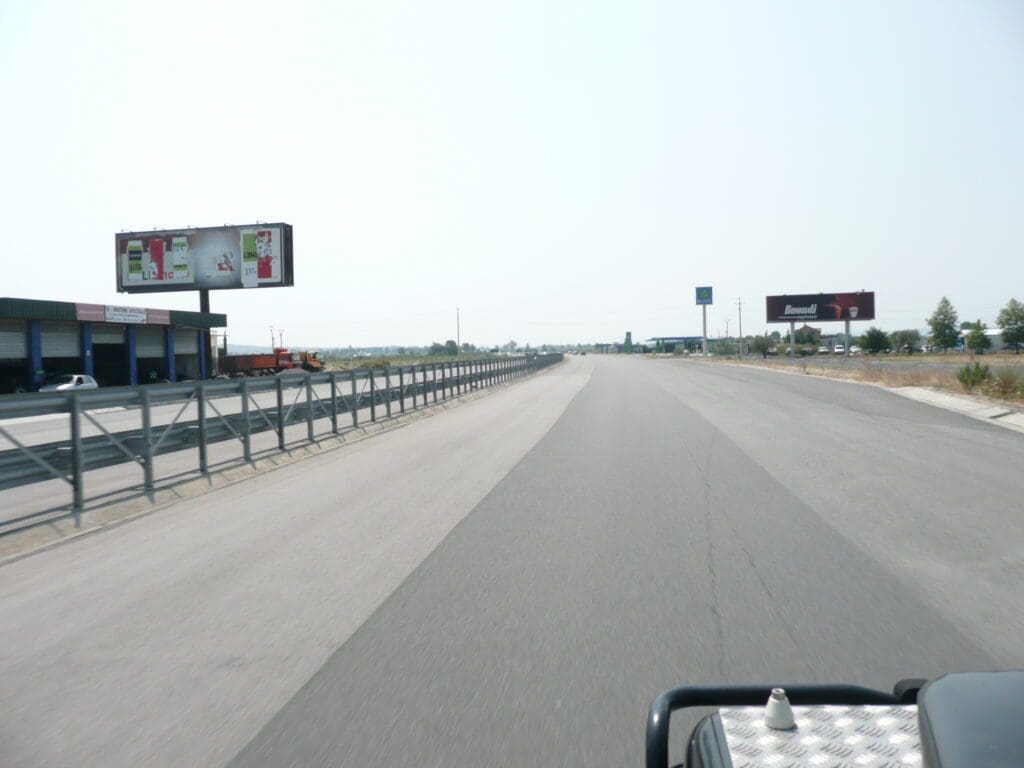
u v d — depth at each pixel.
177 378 61.12
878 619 5.82
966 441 17.19
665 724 2.29
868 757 1.87
